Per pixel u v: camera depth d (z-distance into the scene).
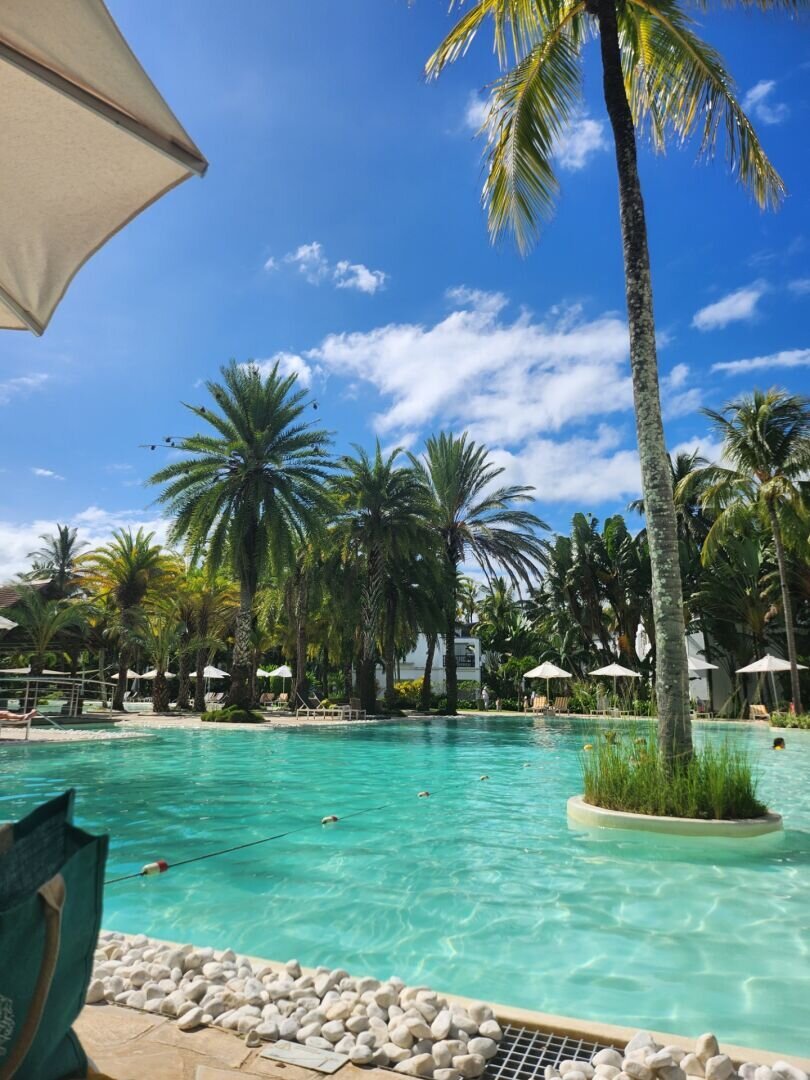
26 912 1.64
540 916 4.36
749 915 4.39
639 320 8.03
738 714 32.09
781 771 11.87
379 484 29.25
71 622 26.73
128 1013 2.71
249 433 25.62
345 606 31.33
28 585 27.08
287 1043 2.47
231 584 35.78
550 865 5.55
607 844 6.27
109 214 2.67
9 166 2.49
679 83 9.36
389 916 4.36
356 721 26.39
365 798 8.88
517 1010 2.79
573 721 27.95
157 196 2.60
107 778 10.43
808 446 22.61
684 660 7.46
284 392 26.42
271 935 4.03
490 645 52.81
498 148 9.39
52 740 15.49
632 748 7.80
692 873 5.35
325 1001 2.87
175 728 21.00
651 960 3.69
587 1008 3.13
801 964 3.63
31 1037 1.67
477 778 10.94
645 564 36.91
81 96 2.23
